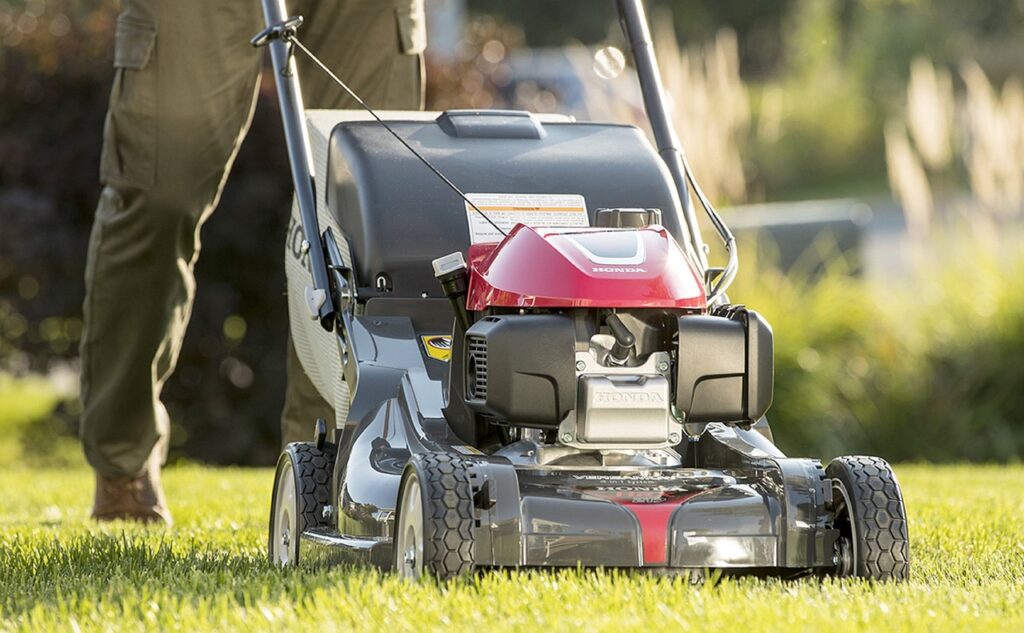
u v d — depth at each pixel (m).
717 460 14.52
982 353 41.34
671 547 13.00
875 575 13.17
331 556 14.34
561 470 13.54
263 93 40.34
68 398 46.16
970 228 44.00
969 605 12.23
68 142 40.78
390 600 11.70
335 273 15.93
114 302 21.25
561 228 13.98
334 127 17.12
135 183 20.25
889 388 41.06
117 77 20.28
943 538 18.89
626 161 16.88
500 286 13.46
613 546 12.90
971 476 31.50
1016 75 113.75
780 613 11.38
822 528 13.37
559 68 64.81
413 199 16.08
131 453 22.59
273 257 41.09
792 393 39.88
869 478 13.39
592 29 120.00
